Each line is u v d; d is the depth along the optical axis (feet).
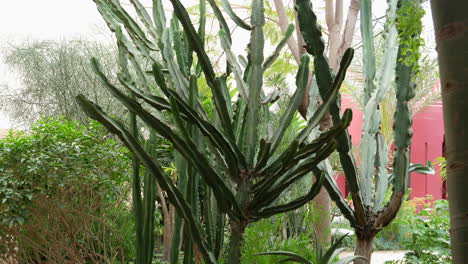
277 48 3.58
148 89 3.54
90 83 18.56
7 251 9.70
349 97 25.05
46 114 20.06
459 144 1.66
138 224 3.37
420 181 27.25
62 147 9.23
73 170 9.05
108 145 9.89
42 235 9.93
